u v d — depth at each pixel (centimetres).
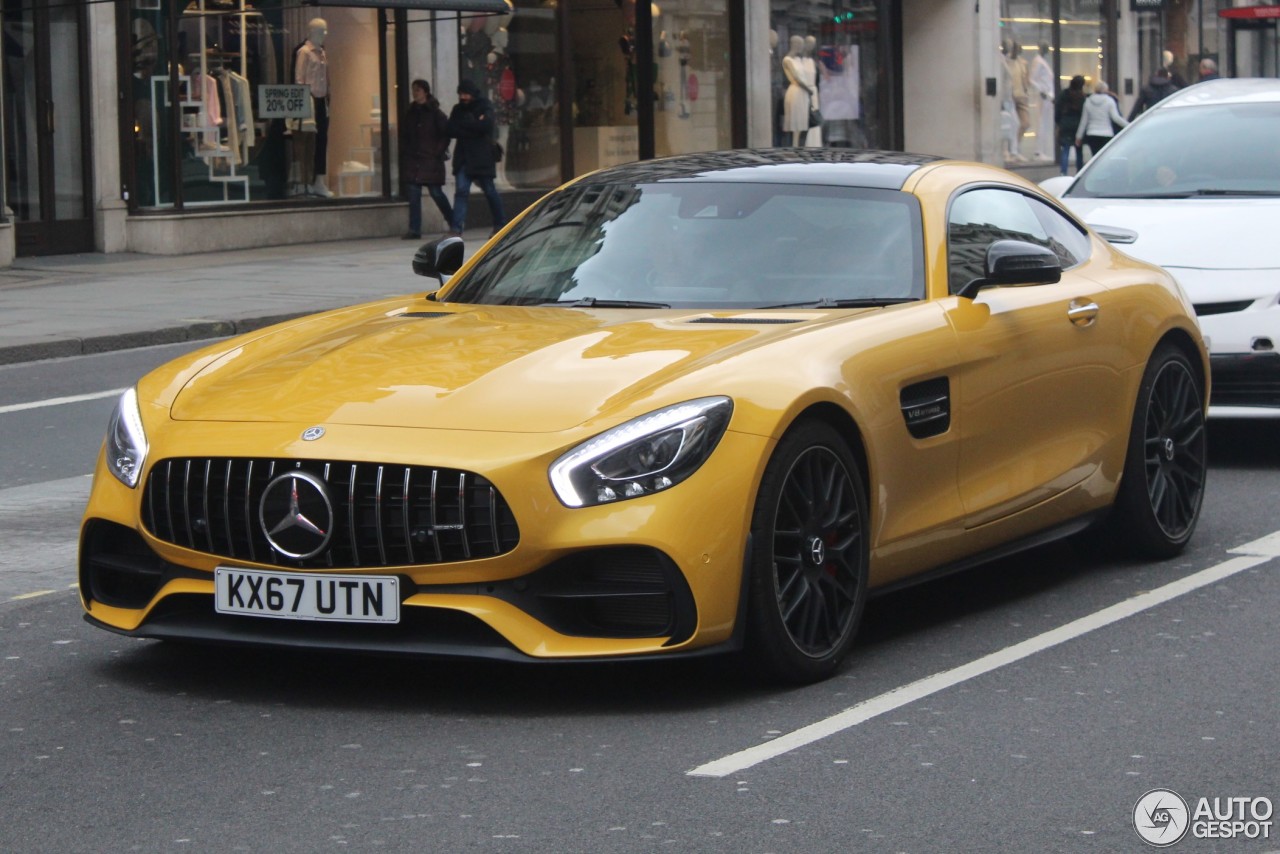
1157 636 667
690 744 538
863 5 3588
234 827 471
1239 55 4831
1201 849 453
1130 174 1182
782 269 682
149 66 2431
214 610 585
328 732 554
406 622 565
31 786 507
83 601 617
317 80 2631
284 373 615
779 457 575
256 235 2527
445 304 709
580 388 574
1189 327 816
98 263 2305
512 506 543
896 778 506
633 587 551
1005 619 695
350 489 554
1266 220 1052
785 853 449
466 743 541
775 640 577
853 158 751
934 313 665
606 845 455
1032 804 485
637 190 741
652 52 3134
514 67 2927
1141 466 779
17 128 2323
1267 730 552
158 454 585
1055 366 720
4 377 1482
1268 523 875
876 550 627
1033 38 3912
